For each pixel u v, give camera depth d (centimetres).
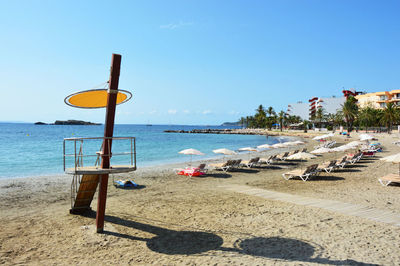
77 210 865
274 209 880
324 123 10494
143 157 2777
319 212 840
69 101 759
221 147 4131
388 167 1748
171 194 1117
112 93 655
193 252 578
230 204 950
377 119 7044
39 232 702
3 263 534
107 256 564
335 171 1661
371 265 504
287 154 2288
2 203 1002
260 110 13088
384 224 727
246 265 513
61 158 2633
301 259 534
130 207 924
